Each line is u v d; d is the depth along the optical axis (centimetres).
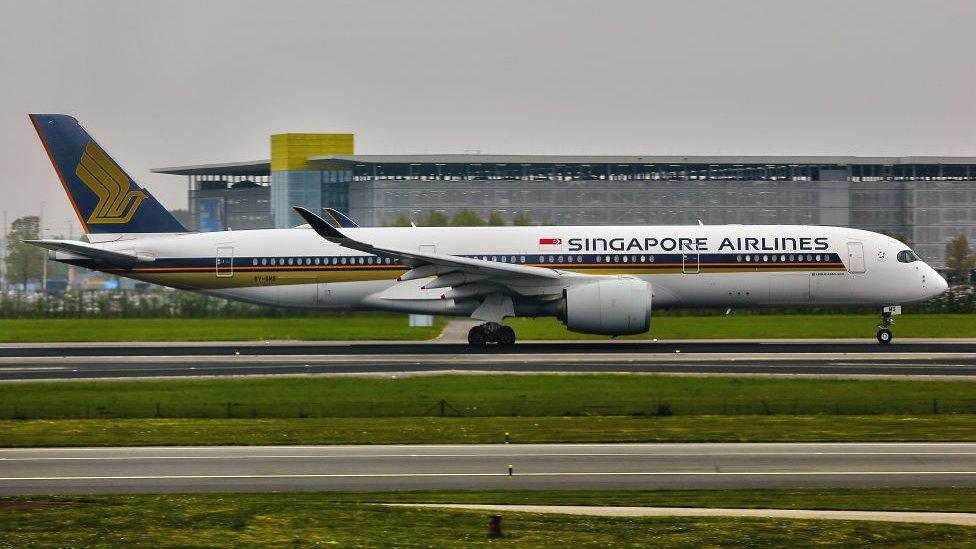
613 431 13050
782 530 8494
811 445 12144
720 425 13438
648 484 10262
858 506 9288
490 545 8125
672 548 8075
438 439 12612
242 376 18088
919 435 12650
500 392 16062
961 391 15912
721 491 9931
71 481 10544
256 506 9331
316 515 8988
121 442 12569
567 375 17675
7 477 10725
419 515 8981
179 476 10738
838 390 16075
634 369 18625
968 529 8512
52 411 14875
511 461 11369
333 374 18225
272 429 13375
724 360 19950
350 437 12788
